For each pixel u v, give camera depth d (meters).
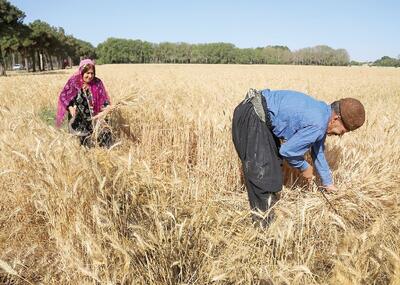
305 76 30.42
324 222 3.07
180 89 13.85
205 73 34.03
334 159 4.79
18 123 4.40
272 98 3.44
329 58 127.31
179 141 5.75
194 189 3.53
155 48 137.88
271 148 3.45
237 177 5.10
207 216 2.96
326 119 3.25
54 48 82.19
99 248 2.59
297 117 3.25
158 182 3.19
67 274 2.78
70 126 5.22
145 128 6.00
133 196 2.98
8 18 54.28
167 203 3.05
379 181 3.66
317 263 2.96
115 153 3.40
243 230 3.08
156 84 16.38
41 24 74.69
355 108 3.15
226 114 5.81
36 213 3.42
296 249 2.82
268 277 2.55
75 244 2.90
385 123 5.85
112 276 2.68
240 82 20.38
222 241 2.91
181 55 138.00
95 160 3.14
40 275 3.08
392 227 3.04
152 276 2.66
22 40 57.12
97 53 139.25
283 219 3.02
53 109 9.62
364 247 2.60
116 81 17.50
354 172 4.29
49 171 3.26
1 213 3.56
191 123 5.71
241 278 2.63
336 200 3.40
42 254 3.23
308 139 3.24
